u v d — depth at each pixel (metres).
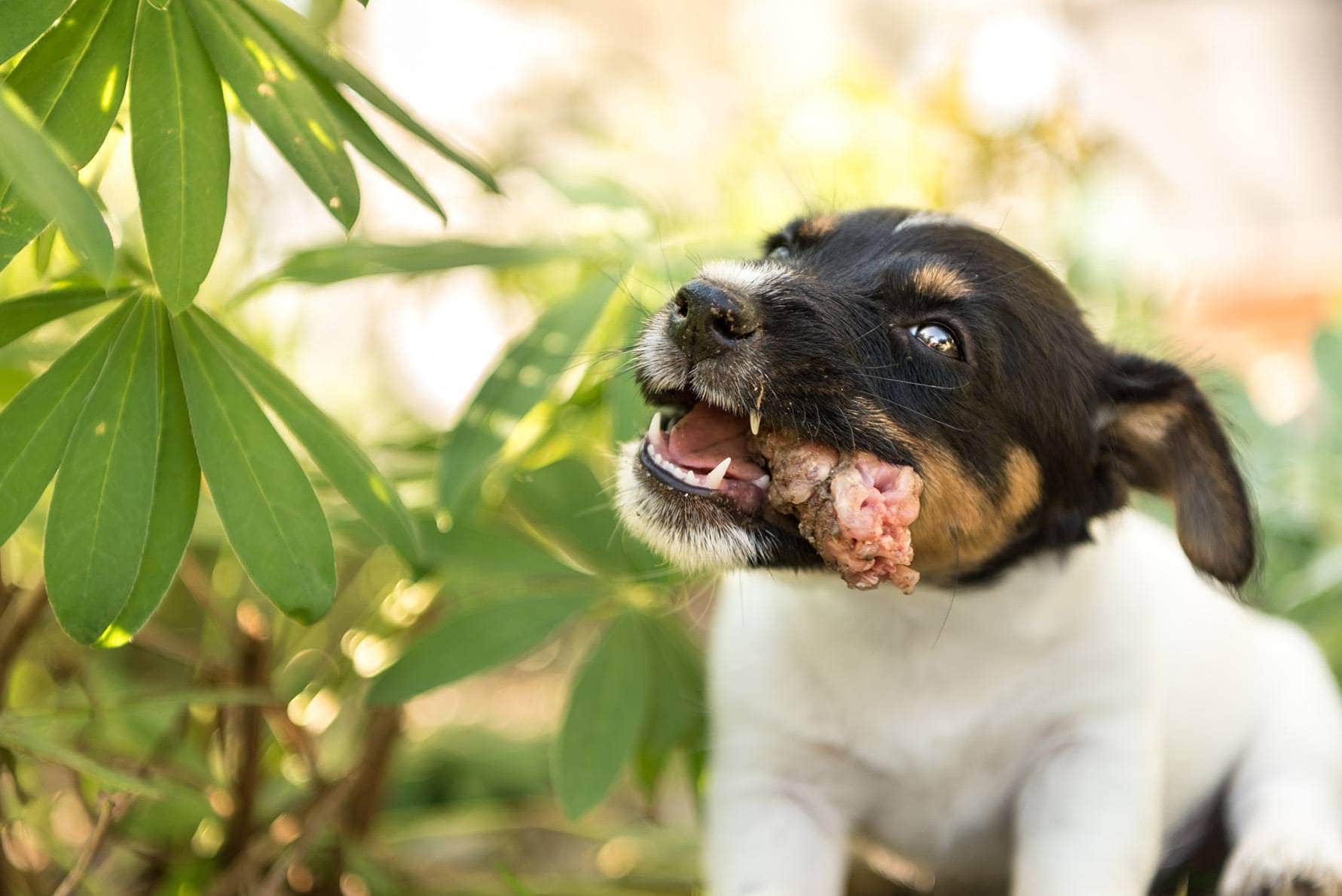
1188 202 1.46
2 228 0.48
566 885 0.71
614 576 0.66
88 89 0.50
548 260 0.67
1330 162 1.55
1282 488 0.86
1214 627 0.68
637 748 0.67
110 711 0.59
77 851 0.68
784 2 1.34
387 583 0.74
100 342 0.52
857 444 0.56
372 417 0.89
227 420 0.53
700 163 0.92
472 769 0.83
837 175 0.93
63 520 0.51
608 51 1.14
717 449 0.58
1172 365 0.62
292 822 0.67
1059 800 0.61
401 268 0.64
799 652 0.62
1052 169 0.98
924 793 0.63
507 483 0.68
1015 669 0.61
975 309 0.59
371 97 0.53
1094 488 0.62
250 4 0.53
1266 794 0.67
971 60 1.03
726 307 0.56
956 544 0.59
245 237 0.74
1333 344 0.89
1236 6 1.53
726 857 0.62
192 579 0.69
